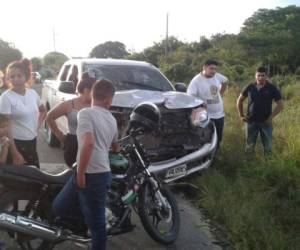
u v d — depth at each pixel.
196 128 6.90
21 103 5.26
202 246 5.13
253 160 7.61
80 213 4.48
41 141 10.31
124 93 6.93
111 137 4.28
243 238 5.06
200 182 6.78
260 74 7.90
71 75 9.01
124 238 5.29
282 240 4.94
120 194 4.73
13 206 4.48
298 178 6.61
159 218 5.09
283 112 11.48
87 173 4.17
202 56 37.19
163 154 6.59
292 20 56.50
